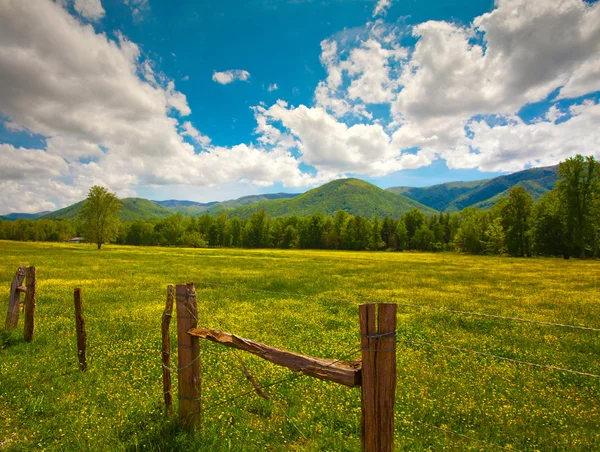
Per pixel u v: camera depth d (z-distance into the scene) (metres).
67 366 7.81
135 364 8.16
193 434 5.04
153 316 13.37
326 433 5.36
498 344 10.77
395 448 5.02
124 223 164.75
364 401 3.54
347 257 70.62
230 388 6.81
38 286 21.03
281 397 6.52
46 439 5.08
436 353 9.72
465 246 114.12
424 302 18.17
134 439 4.93
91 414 5.72
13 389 6.51
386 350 3.46
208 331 5.02
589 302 18.58
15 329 10.22
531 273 36.53
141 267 36.59
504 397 6.82
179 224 156.00
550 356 9.62
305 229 151.38
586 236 70.94
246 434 5.22
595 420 5.97
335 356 9.00
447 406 6.34
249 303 17.02
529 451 5.07
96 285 22.16
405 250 145.75
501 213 91.19
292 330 11.99
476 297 20.02
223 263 45.50
